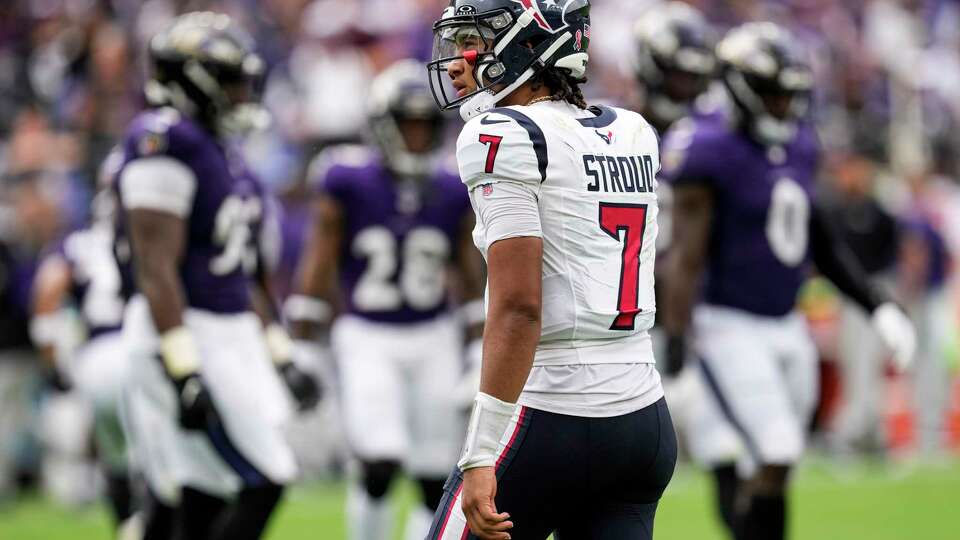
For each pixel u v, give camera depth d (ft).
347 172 73.20
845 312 114.21
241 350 57.52
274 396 58.03
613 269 38.65
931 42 159.94
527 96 39.81
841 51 148.97
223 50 57.31
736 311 66.28
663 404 39.96
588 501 39.52
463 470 37.40
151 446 57.06
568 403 38.27
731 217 66.18
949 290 125.29
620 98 138.62
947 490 101.91
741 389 65.00
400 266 73.00
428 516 72.64
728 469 69.77
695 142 66.49
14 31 142.82
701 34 77.20
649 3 143.43
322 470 108.78
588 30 40.47
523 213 37.35
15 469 110.22
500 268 37.17
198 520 57.11
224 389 56.18
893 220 112.78
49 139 126.21
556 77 39.63
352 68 134.00
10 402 106.73
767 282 66.28
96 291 71.10
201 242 56.90
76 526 93.71
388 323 72.95
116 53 135.95
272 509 56.75
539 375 38.47
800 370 67.31
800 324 68.08
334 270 74.69
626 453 38.81
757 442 64.23
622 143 39.55
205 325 56.65
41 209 106.63
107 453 72.18
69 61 136.56
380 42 136.36
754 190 65.98
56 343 98.73
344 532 88.33
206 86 57.26
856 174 113.19
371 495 70.28
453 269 74.64
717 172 65.77
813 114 130.41
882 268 112.98
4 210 112.98
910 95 141.08
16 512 102.17
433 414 72.69
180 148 55.83
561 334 38.29
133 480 72.18
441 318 74.02
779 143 66.95
